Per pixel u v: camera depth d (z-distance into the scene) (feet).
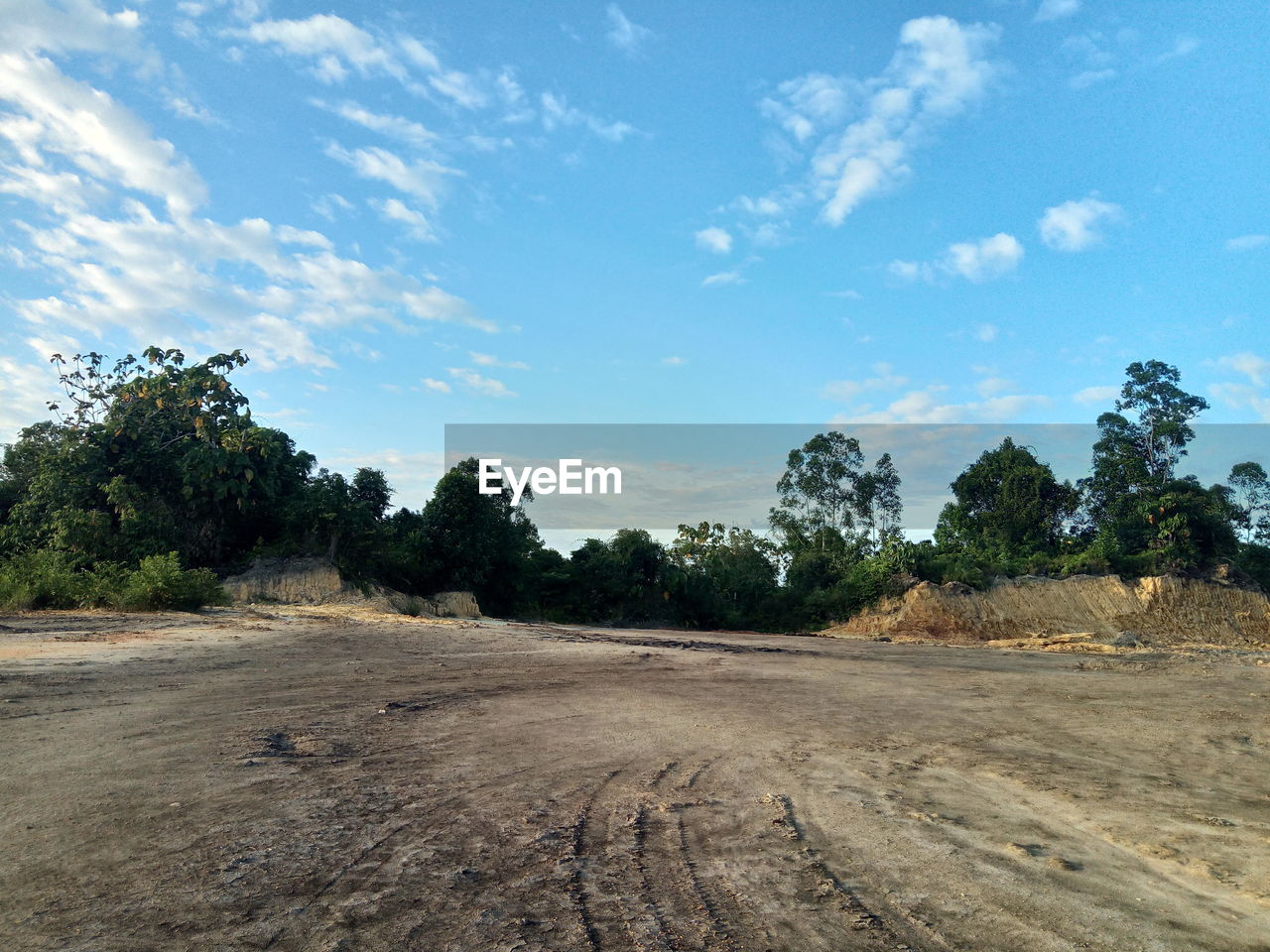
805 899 13.62
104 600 74.84
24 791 17.52
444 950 10.98
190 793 18.03
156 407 112.16
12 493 112.88
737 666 59.47
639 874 14.61
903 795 21.39
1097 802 21.44
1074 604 134.72
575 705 35.47
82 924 11.21
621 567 159.74
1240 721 37.86
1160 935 12.55
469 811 18.04
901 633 131.75
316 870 13.87
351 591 107.96
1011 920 12.98
